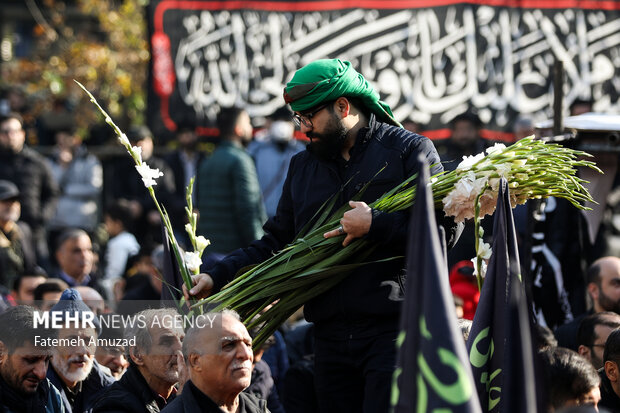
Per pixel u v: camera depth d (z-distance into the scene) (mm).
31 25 33781
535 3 22328
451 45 22172
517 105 22172
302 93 8562
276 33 22516
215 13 22453
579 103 18938
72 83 28125
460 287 12406
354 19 22406
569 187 8695
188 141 22109
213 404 7953
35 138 27859
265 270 8812
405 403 6293
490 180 8383
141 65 28734
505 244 7844
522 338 5844
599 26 22422
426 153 8672
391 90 22281
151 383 8641
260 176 20469
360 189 8688
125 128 28328
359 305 8523
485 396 7742
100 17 29219
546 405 7105
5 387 8477
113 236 19609
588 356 10727
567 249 12773
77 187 23391
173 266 9398
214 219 16703
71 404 9234
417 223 6316
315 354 9023
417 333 6293
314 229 8758
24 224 18812
